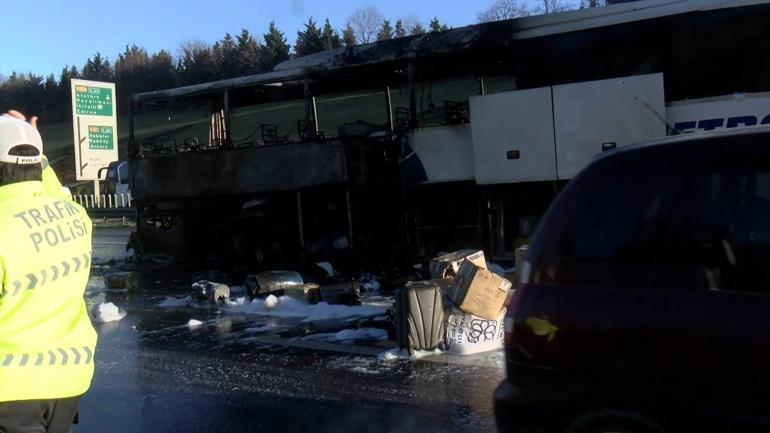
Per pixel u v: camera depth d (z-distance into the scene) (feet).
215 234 45.32
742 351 9.96
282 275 33.04
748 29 30.40
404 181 38.34
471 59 37.73
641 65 32.55
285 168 40.70
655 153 11.41
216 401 19.01
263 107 51.93
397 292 22.56
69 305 9.39
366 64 38.58
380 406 17.90
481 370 20.35
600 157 11.95
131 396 19.81
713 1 30.60
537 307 11.59
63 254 9.29
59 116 241.35
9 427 8.83
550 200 34.86
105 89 95.61
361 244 39.32
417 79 42.27
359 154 39.14
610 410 10.97
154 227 47.93
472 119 35.22
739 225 10.50
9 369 8.66
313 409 17.99
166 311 32.55
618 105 31.89
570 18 33.40
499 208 35.94
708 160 10.98
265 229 42.91
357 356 22.65
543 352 11.45
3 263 8.65
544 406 11.43
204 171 43.73
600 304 11.06
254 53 205.46
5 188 9.18
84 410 18.78
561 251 11.67
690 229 10.78
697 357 10.27
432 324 22.07
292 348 24.20
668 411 10.50
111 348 25.63
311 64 43.32
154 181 45.98
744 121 30.27
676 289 10.61
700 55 31.27
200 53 219.61
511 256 35.68
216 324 28.89
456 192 37.68
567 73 34.14
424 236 38.45
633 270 11.00
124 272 40.88
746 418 9.95
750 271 10.23
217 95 46.50
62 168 152.97
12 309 8.79
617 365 10.84
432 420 16.78
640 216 11.20
